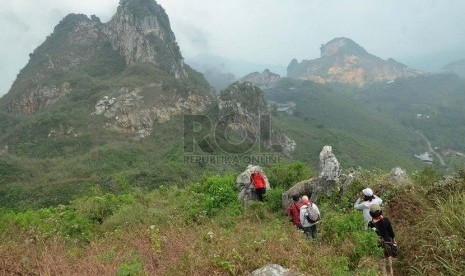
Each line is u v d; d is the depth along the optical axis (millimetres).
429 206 8445
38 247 9438
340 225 8117
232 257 6492
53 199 44469
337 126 181875
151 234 9969
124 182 47719
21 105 119375
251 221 11758
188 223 12078
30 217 14477
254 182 14047
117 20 141000
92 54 142250
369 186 10719
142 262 7207
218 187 14914
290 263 6461
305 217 8867
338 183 11922
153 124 92500
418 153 163000
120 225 13062
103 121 91438
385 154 115250
